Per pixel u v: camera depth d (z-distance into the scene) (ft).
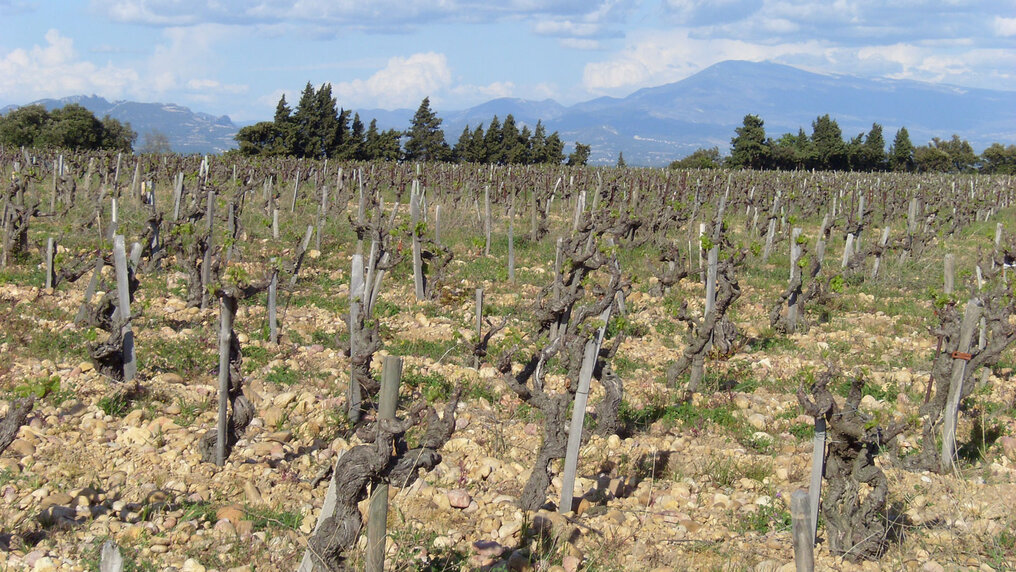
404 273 52.65
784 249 71.31
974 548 20.35
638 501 22.71
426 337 38.86
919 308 49.21
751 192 105.29
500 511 21.27
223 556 17.92
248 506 20.52
